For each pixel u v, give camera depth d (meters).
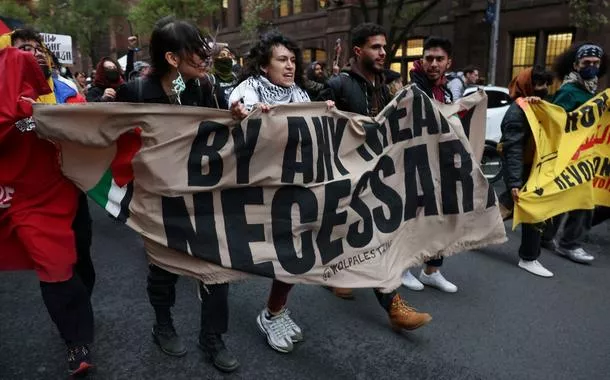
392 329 2.90
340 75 2.90
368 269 2.62
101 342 2.68
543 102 3.72
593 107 3.84
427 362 2.54
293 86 2.66
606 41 11.27
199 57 2.12
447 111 3.01
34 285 3.50
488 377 2.43
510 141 3.69
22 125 2.01
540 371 2.48
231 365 2.40
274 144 2.36
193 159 2.23
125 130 2.13
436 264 3.42
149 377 2.36
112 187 2.20
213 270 2.28
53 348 2.62
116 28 28.17
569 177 3.81
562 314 3.11
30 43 2.56
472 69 8.77
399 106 2.79
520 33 13.09
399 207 2.78
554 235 4.34
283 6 18.47
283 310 2.72
